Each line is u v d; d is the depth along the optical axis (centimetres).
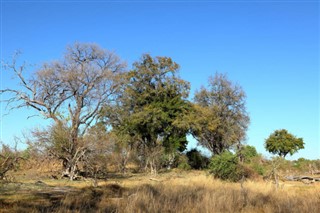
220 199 1358
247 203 1414
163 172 4203
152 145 4606
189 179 2730
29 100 3666
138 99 4806
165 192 1570
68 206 1257
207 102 5416
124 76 4250
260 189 1920
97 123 3656
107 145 2961
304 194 1822
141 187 1819
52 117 3600
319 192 1841
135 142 4522
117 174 3709
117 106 4481
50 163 2994
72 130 2998
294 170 4431
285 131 5184
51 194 1677
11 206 1296
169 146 4762
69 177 2900
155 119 4569
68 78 3631
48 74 3659
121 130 4534
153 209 1200
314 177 3612
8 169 1566
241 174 2870
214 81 5306
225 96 5278
